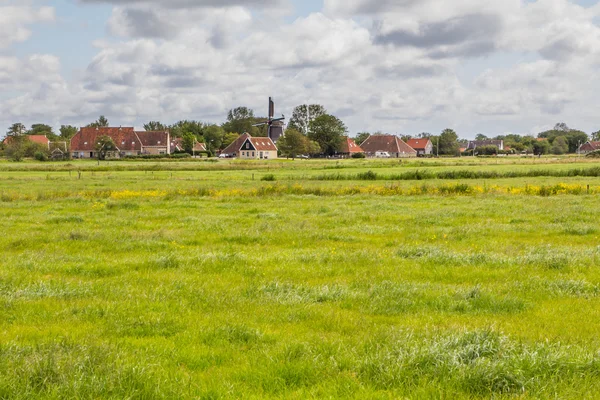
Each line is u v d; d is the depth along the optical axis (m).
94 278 12.56
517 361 6.41
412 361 6.50
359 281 11.87
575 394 5.82
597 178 58.81
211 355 7.22
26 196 36.81
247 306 9.84
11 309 9.55
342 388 6.07
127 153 177.38
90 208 30.36
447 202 33.00
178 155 150.62
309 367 6.62
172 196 37.16
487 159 142.88
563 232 20.00
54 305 9.76
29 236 18.95
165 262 13.77
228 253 15.18
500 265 13.73
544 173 62.03
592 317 9.27
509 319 9.12
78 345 7.23
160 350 7.38
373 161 124.00
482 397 5.83
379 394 5.85
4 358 6.77
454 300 10.20
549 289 11.09
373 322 8.92
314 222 23.47
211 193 39.88
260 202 33.81
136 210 29.23
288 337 8.00
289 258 14.65
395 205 31.30
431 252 15.33
